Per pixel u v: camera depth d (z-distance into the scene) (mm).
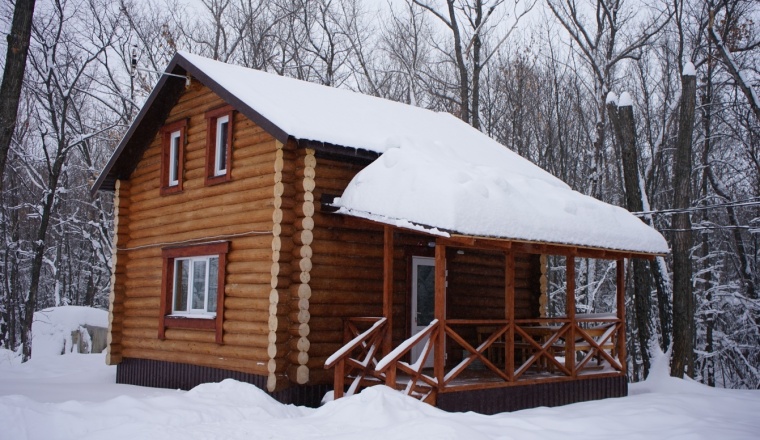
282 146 11055
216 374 12023
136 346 14383
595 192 23953
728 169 24922
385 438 7461
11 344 26578
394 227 10750
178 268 13695
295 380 10586
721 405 11125
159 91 13703
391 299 10703
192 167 13344
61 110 25016
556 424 8852
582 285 24766
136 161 15188
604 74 24469
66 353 21906
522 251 11055
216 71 12836
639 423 9156
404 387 10352
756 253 24125
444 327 10016
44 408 8594
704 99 22750
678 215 16078
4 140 10969
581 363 12117
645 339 16828
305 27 30719
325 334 11078
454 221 9375
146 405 8844
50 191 21312
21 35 11133
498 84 30250
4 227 24484
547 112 29609
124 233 15203
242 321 11492
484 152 14977
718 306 22297
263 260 11227
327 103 13523
